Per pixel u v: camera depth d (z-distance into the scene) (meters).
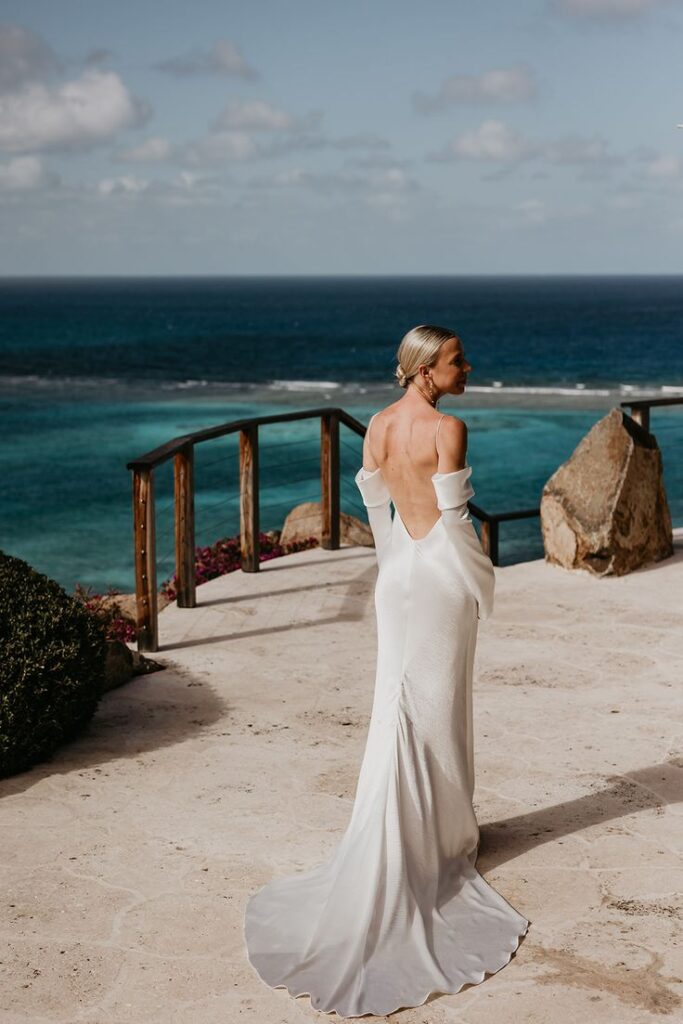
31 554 25.86
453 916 3.69
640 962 3.46
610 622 7.34
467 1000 3.27
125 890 3.96
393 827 3.61
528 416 47.88
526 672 6.36
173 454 7.10
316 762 5.12
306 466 36.38
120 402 57.06
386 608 3.86
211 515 29.06
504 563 21.55
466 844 3.98
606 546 8.39
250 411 52.75
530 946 3.56
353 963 3.41
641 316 155.12
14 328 134.88
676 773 4.94
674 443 36.31
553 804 4.64
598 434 8.78
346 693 6.08
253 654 6.80
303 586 8.48
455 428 3.65
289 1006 3.26
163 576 22.42
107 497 32.34
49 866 4.14
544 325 134.00
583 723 5.56
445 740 3.79
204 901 3.87
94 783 4.90
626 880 3.99
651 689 6.06
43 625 5.13
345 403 56.81
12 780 4.94
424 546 3.79
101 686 5.48
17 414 51.44
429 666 3.78
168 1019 3.19
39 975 3.42
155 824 4.50
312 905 3.74
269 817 4.55
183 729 5.55
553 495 8.78
